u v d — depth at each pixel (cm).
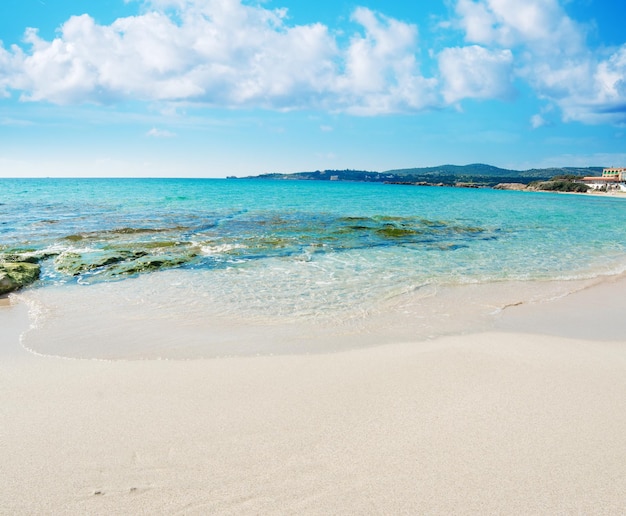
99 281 1229
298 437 459
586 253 1833
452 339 795
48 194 6425
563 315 977
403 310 984
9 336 783
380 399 549
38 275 1281
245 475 396
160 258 1517
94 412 507
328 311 970
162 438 454
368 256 1653
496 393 570
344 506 359
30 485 378
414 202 5547
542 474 402
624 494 376
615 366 673
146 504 358
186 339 781
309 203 4938
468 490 379
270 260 1546
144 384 585
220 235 2144
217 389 573
